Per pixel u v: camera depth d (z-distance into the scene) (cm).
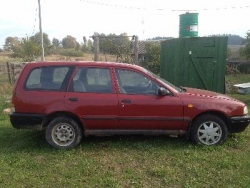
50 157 498
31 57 2623
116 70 538
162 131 537
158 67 2364
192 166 455
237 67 2694
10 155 507
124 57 1939
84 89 528
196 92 567
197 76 1005
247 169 444
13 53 3491
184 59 1017
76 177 424
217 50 968
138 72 538
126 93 528
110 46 1995
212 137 540
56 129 532
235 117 536
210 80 991
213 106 530
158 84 535
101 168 453
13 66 1616
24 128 529
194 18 1094
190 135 549
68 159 489
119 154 509
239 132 555
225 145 543
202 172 435
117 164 468
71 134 534
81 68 536
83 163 469
